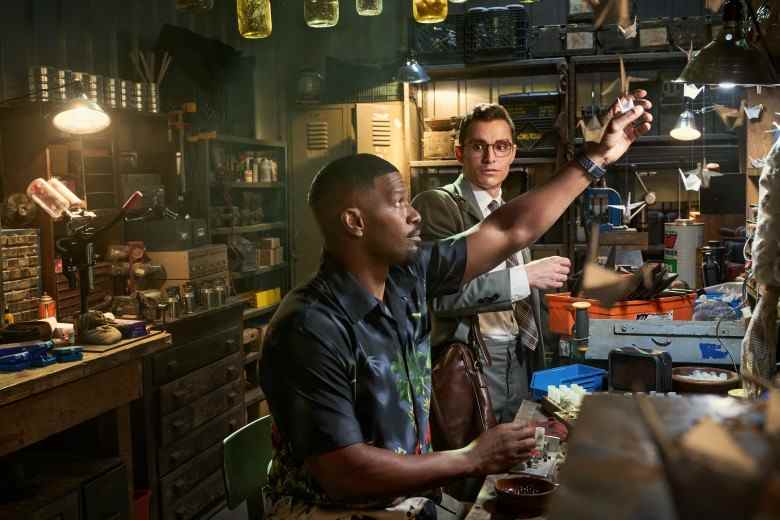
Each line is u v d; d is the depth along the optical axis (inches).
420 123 233.5
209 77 193.9
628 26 73.3
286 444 54.4
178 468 140.2
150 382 133.3
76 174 138.6
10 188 134.8
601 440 14.3
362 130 228.4
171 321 138.8
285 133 252.2
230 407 157.5
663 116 209.5
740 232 170.9
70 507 105.9
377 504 52.8
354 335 52.6
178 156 173.8
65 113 123.5
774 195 66.1
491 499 62.7
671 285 115.9
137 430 132.6
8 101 134.8
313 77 233.8
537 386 92.5
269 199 230.5
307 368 50.2
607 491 12.2
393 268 58.4
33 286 125.4
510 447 51.3
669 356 83.7
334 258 55.5
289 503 54.2
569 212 211.8
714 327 90.0
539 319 101.9
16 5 153.4
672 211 217.8
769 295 68.7
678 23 202.2
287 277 237.0
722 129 207.9
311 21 139.2
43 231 131.1
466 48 213.2
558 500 12.0
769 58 88.7
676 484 11.5
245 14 128.3
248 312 199.0
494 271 91.1
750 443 11.6
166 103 183.6
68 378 101.0
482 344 91.5
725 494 10.7
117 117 151.9
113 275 144.9
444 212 98.6
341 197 53.7
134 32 187.9
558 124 210.5
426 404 58.3
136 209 155.8
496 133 97.3
